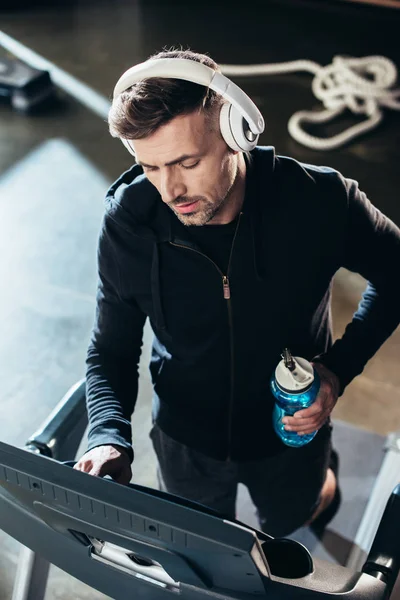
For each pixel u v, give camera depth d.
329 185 1.15
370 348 1.29
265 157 1.13
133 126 0.90
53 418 1.28
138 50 4.02
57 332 2.47
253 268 1.15
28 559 1.27
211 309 1.20
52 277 2.69
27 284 2.66
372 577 0.95
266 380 1.29
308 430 1.20
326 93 3.51
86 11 4.41
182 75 0.90
